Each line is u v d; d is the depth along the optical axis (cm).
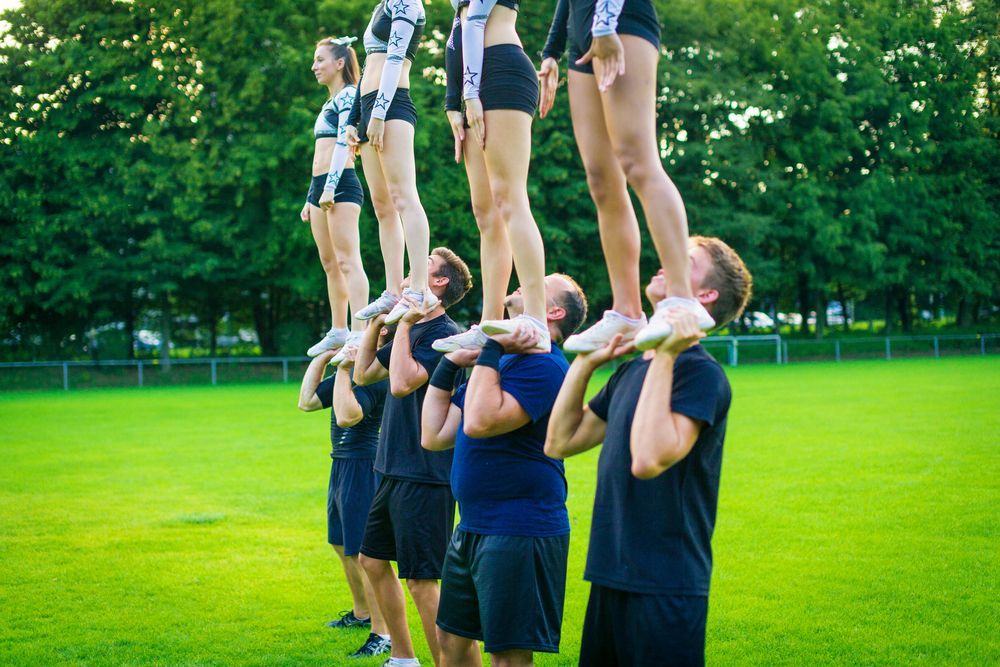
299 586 691
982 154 3844
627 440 309
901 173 3759
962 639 532
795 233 3478
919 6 3859
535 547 375
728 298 317
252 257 3038
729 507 875
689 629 293
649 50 299
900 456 1126
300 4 3020
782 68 3547
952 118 3841
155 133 2920
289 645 571
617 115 299
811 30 3659
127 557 764
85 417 1808
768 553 717
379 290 3058
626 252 339
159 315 3497
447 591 405
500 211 380
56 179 3009
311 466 1182
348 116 518
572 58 331
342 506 605
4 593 670
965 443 1212
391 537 521
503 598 371
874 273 3662
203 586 689
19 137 2917
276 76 2977
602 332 334
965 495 899
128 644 571
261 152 2895
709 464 304
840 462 1096
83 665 532
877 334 4134
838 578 651
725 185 3519
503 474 379
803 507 868
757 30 3459
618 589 301
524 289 379
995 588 622
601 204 337
